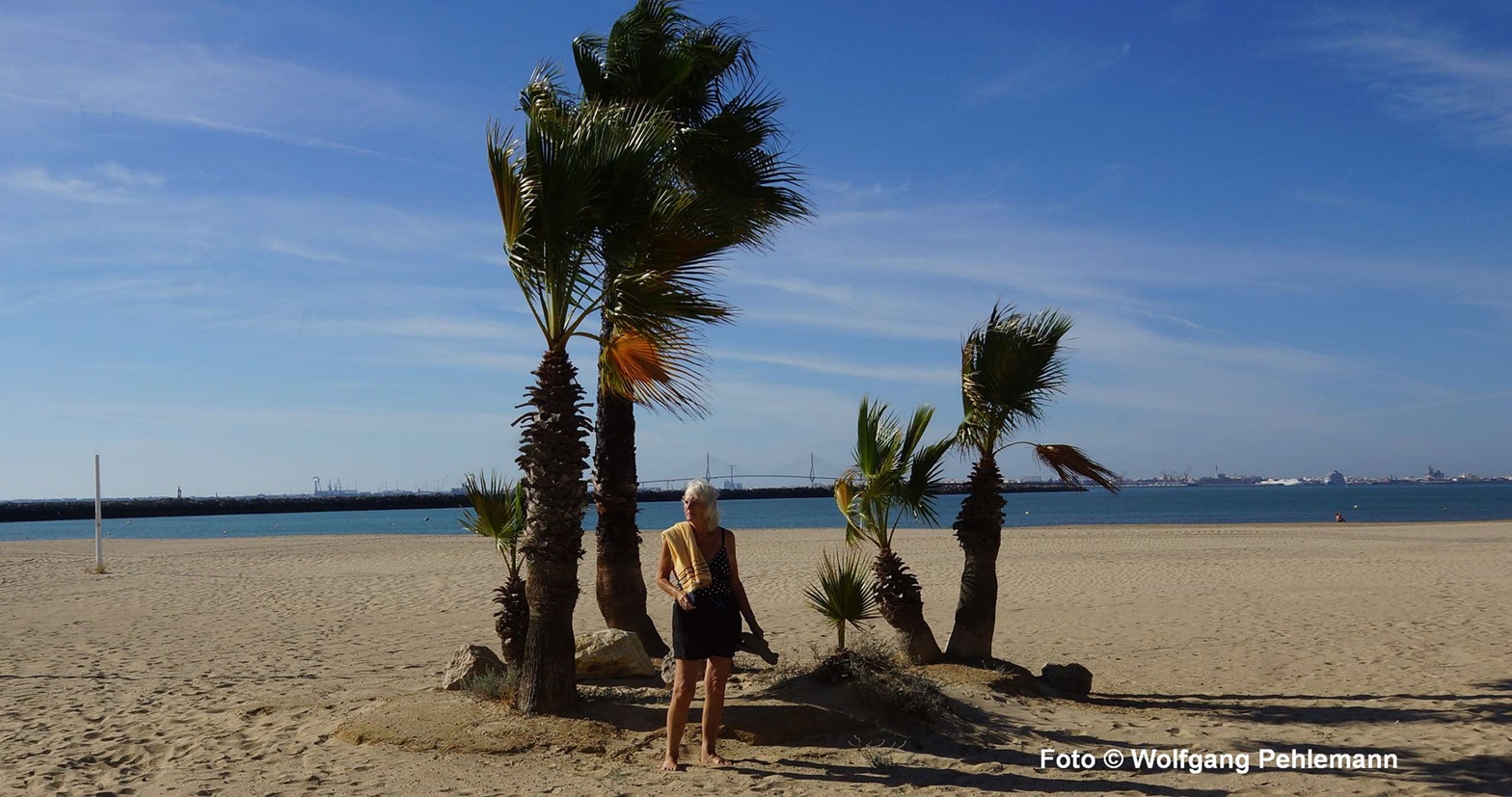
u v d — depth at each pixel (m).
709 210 6.30
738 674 7.97
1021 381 8.20
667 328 6.22
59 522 88.94
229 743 6.23
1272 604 14.53
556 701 6.25
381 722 6.21
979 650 8.35
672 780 5.25
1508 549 25.05
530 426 6.30
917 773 5.46
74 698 8.05
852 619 7.64
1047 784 5.35
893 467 8.24
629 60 8.65
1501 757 6.05
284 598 16.53
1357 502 106.38
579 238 6.17
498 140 6.18
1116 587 17.20
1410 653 10.28
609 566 8.45
